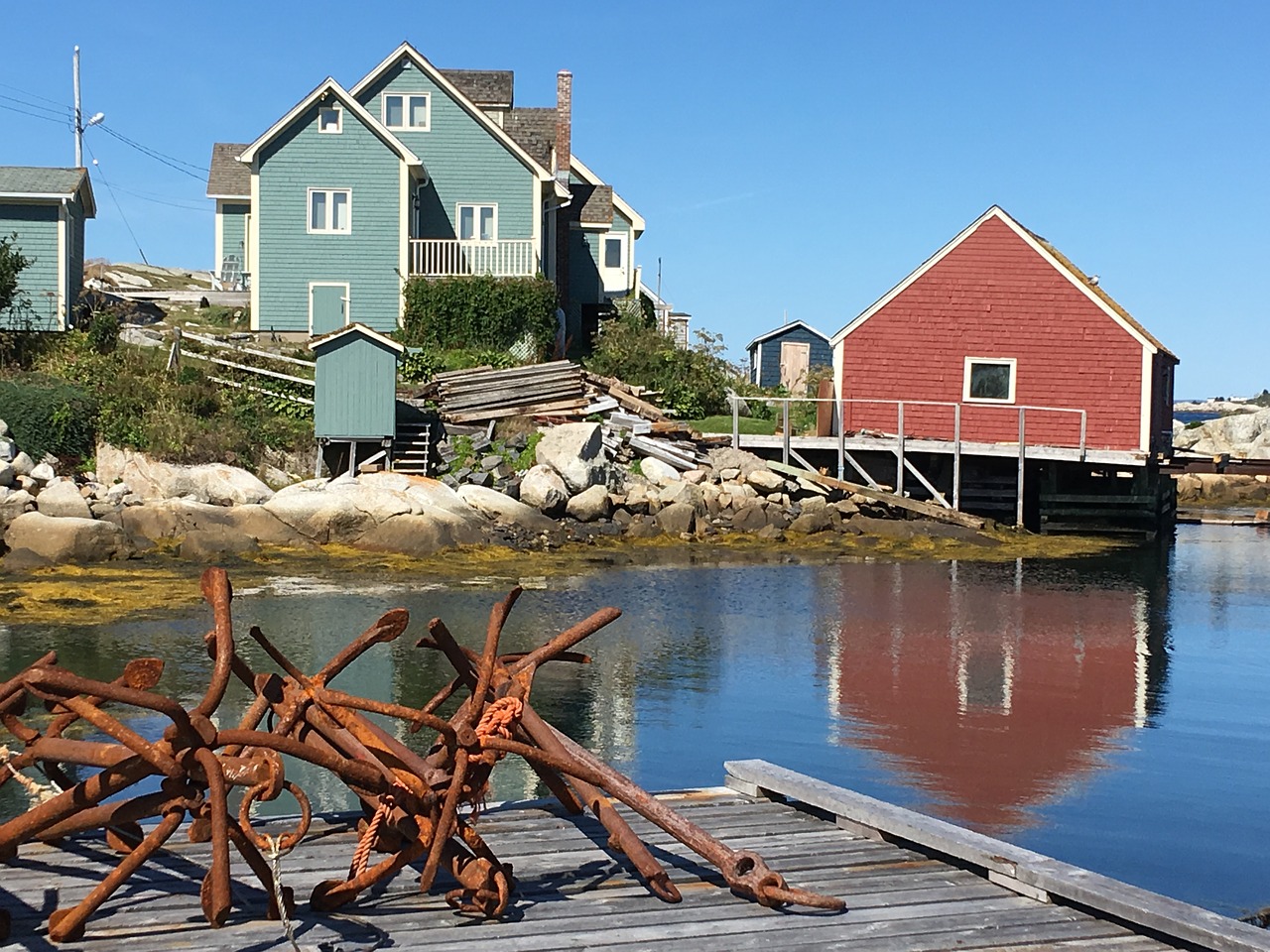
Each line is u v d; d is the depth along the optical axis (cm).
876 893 573
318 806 973
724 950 501
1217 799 1033
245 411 3003
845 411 3397
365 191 3831
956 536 3017
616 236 4906
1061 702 1380
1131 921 522
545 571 2375
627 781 594
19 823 493
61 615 1750
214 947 495
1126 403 3278
